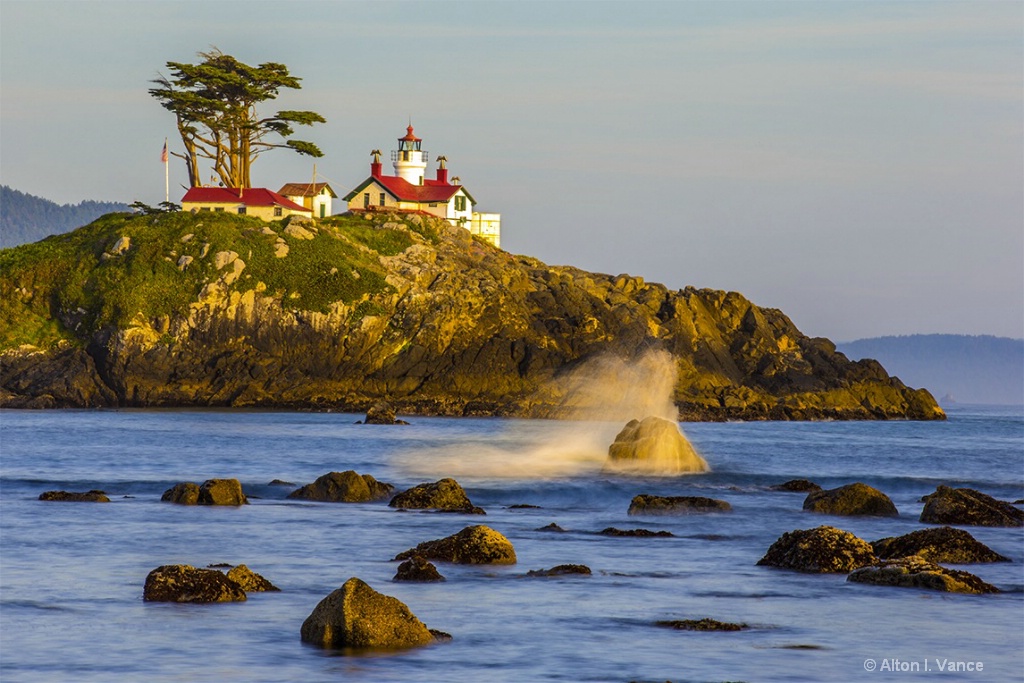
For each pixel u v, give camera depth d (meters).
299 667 76.25
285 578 105.44
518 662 78.25
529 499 175.25
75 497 161.38
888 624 90.12
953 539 119.31
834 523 148.25
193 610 91.81
